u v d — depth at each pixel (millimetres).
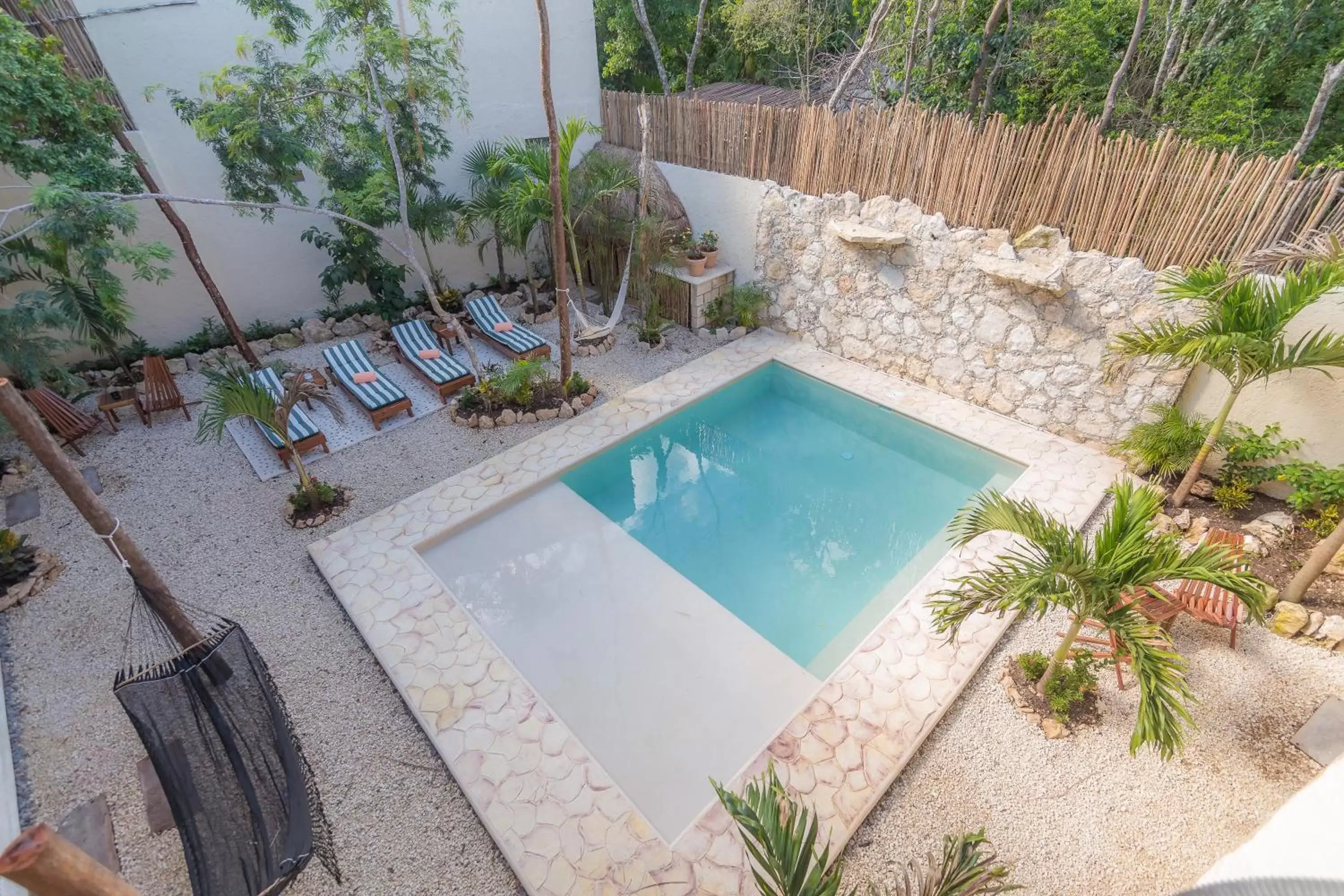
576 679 5766
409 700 5383
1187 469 7062
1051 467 7871
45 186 6734
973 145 7914
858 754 4891
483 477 8055
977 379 8969
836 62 15039
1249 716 5020
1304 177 6055
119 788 4844
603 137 12742
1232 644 5508
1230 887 1683
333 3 8234
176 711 3969
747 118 9969
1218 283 5879
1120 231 7152
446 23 10258
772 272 10789
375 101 9430
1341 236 5867
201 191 10031
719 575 7070
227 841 3723
